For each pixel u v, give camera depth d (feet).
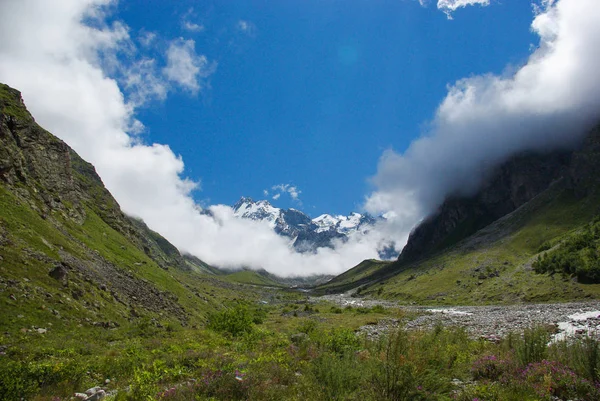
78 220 279.69
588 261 337.11
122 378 64.18
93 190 432.66
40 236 163.43
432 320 194.08
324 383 47.62
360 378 47.06
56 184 297.53
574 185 649.20
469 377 59.47
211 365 66.80
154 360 73.51
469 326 160.97
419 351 51.67
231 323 138.92
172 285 270.67
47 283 126.62
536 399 46.09
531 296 339.57
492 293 395.75
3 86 308.19
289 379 54.80
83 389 56.90
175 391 48.08
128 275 216.33
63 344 92.89
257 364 64.75
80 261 175.01
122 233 394.11
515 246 572.51
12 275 117.19
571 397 47.75
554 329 124.88
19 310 104.27
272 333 136.77
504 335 119.44
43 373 55.47
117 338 115.65
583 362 53.83
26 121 297.33
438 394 44.27
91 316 126.21
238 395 46.88
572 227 546.67
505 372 56.49
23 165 240.94
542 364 56.29
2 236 135.03
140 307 173.06
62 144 329.72
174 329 152.87
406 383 42.80
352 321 209.97
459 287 469.57
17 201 182.39
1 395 46.98
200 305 267.39
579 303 262.47
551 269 381.60
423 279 587.27
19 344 86.07
